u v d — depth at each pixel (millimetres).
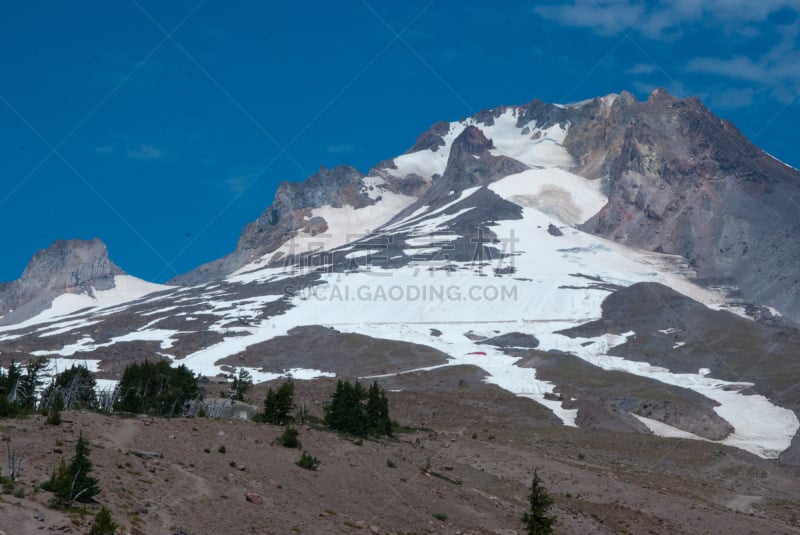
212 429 71500
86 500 47438
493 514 68125
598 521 75188
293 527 52469
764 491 96688
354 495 63250
